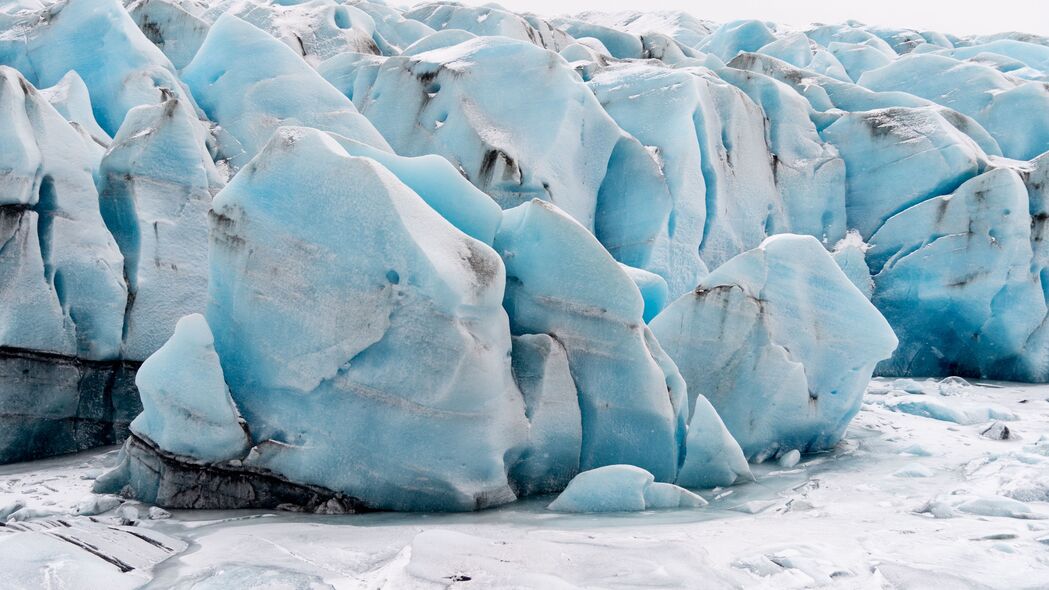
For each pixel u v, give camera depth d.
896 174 12.48
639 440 5.79
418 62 11.13
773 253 6.77
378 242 5.02
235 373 5.36
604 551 3.99
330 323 5.07
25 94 6.82
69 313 6.70
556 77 10.88
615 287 5.75
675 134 11.19
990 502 4.77
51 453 6.57
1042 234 11.34
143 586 3.62
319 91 9.74
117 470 5.39
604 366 5.76
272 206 5.32
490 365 5.08
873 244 12.30
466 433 5.05
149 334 7.06
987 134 13.37
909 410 8.57
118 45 9.63
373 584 3.61
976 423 8.10
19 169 6.46
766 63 14.84
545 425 5.55
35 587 3.44
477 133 10.24
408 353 4.95
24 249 6.46
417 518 4.87
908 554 3.92
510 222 5.99
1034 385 10.90
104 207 7.32
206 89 9.89
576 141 10.80
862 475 6.05
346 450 5.05
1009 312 11.18
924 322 11.71
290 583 3.61
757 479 6.07
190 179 7.54
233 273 5.38
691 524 4.71
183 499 5.09
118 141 7.42
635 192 10.88
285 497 5.11
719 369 6.63
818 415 6.80
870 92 14.22
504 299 5.83
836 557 3.88
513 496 5.35
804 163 12.75
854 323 6.80
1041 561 3.77
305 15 14.52
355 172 5.14
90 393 6.80
